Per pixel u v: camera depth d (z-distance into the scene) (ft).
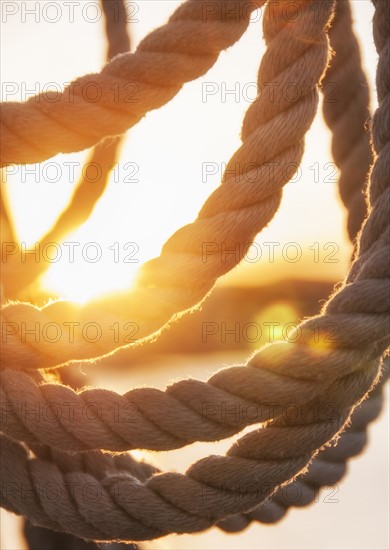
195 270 2.61
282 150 2.62
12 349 2.64
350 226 3.18
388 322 2.60
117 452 2.69
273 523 3.11
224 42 2.61
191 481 2.70
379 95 2.65
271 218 2.64
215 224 2.61
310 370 2.60
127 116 2.62
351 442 3.18
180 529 2.71
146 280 2.61
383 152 2.63
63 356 2.63
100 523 2.71
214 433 2.64
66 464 2.77
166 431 2.64
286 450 2.66
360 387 2.66
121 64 2.60
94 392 2.67
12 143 2.61
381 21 2.64
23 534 3.11
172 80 2.61
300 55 2.62
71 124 2.60
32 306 2.67
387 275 2.60
